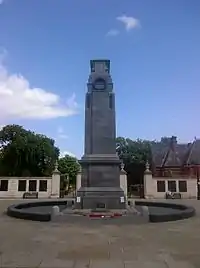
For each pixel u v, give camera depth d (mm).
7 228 11797
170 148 56906
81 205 16375
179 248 8508
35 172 48562
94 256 7605
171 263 7023
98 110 18109
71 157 63688
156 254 7844
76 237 9992
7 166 47812
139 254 7824
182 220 14156
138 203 22625
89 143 17734
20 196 35750
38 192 35844
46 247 8562
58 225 12492
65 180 49875
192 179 36438
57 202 22391
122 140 59531
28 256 7582
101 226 12281
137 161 57344
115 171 17141
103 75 18625
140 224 12867
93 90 18391
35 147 48031
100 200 16359
